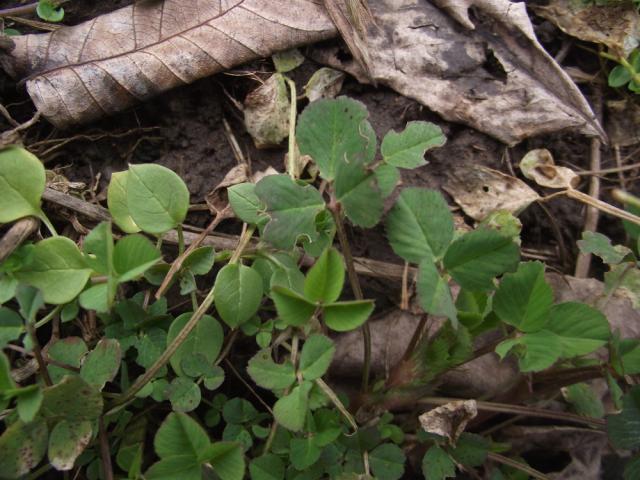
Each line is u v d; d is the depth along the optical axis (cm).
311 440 15
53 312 15
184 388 15
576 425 18
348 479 15
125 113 19
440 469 15
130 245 13
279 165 19
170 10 19
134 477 14
